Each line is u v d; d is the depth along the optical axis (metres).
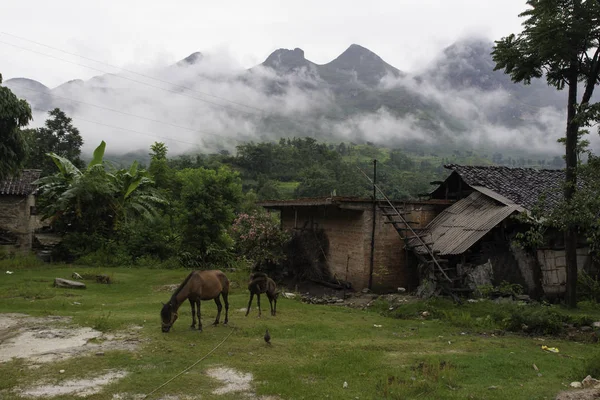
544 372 7.37
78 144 43.78
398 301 14.08
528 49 13.39
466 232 15.23
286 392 6.13
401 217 15.88
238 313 11.65
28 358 7.22
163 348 7.89
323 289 17.20
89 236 24.08
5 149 20.11
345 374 7.03
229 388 6.28
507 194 16.45
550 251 15.11
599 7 12.07
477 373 7.24
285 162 92.75
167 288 16.34
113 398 5.76
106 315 10.62
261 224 21.05
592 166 12.35
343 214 17.62
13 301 12.16
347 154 151.12
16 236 25.38
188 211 24.08
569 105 13.52
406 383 6.56
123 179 26.56
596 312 12.61
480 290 13.91
